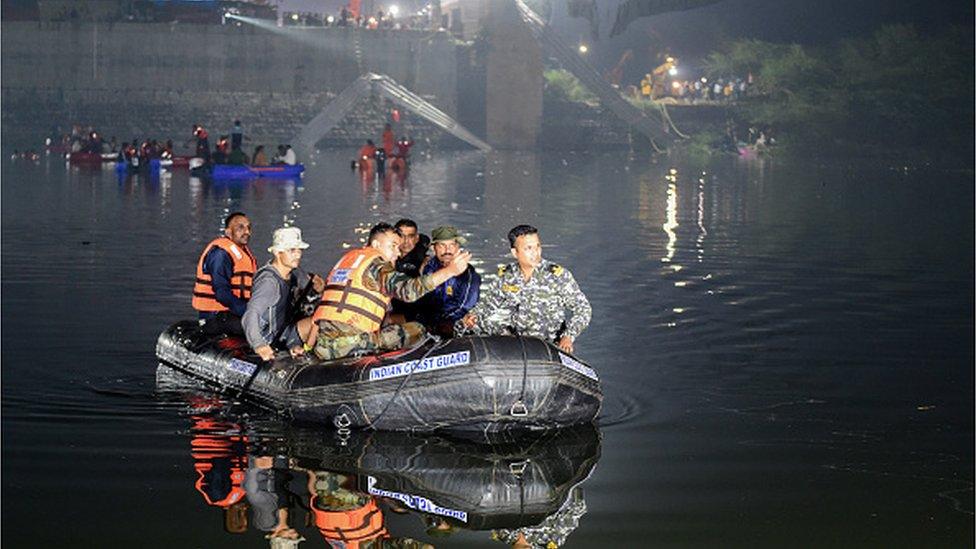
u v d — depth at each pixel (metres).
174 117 63.44
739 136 61.38
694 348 12.23
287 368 9.70
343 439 8.95
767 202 31.53
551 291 9.54
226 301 11.05
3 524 6.95
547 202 30.67
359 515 7.19
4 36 63.19
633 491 7.72
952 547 6.76
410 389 9.04
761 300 15.33
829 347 12.32
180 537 6.77
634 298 15.38
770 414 9.69
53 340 12.23
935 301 15.34
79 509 7.23
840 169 47.88
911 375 11.10
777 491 7.71
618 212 28.03
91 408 9.64
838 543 6.81
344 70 64.19
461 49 64.75
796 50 62.00
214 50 63.56
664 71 66.88
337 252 19.77
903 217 27.39
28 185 34.75
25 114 63.38
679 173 44.16
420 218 26.02
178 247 20.36
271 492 7.62
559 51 60.75
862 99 57.75
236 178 38.81
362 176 40.56
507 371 8.93
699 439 8.95
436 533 6.91
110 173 40.97
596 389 9.37
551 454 8.59
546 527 7.02
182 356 10.95
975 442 8.88
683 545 6.76
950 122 56.62
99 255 19.08
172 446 8.62
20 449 8.45
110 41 63.22
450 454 8.59
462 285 10.03
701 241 22.17
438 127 63.12
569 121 63.59
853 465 8.30
